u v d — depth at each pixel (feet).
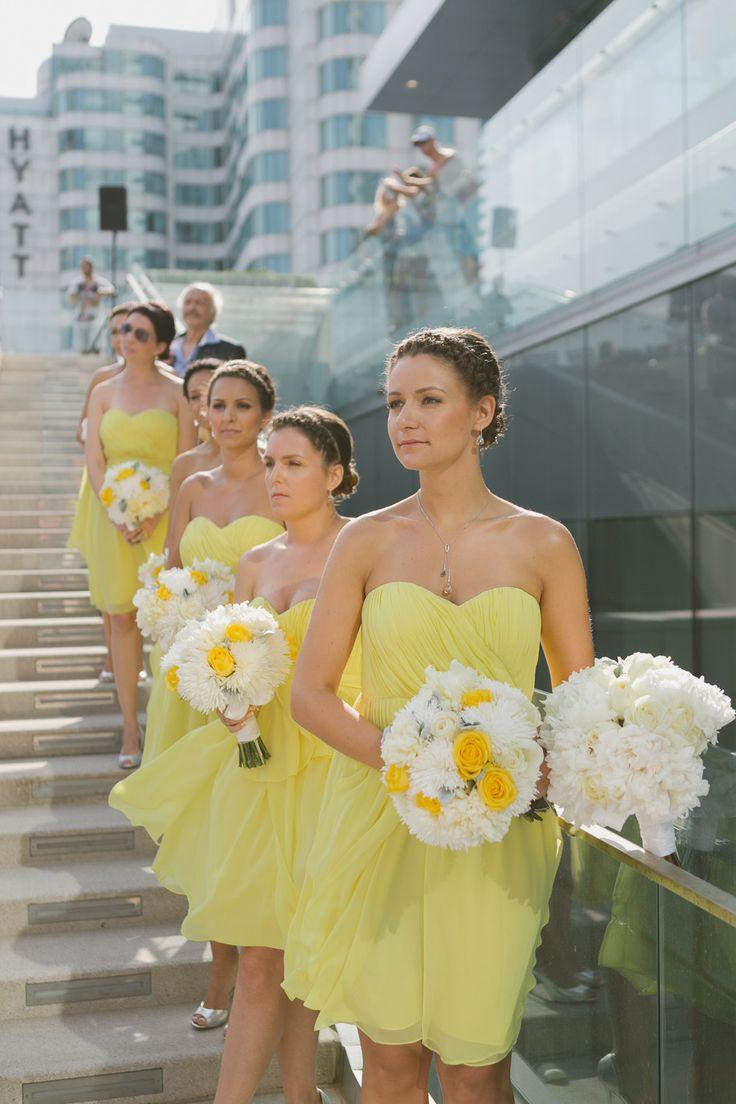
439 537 7.54
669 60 26.07
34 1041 11.52
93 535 16.87
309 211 172.86
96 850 14.74
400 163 169.27
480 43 49.62
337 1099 11.25
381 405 42.29
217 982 11.80
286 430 9.93
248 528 12.32
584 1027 8.46
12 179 220.84
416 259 40.57
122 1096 11.05
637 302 28.37
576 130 30.71
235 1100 9.07
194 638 9.19
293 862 9.23
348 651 7.71
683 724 6.77
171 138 221.05
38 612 21.50
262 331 47.47
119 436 17.02
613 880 8.01
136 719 16.52
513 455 35.99
